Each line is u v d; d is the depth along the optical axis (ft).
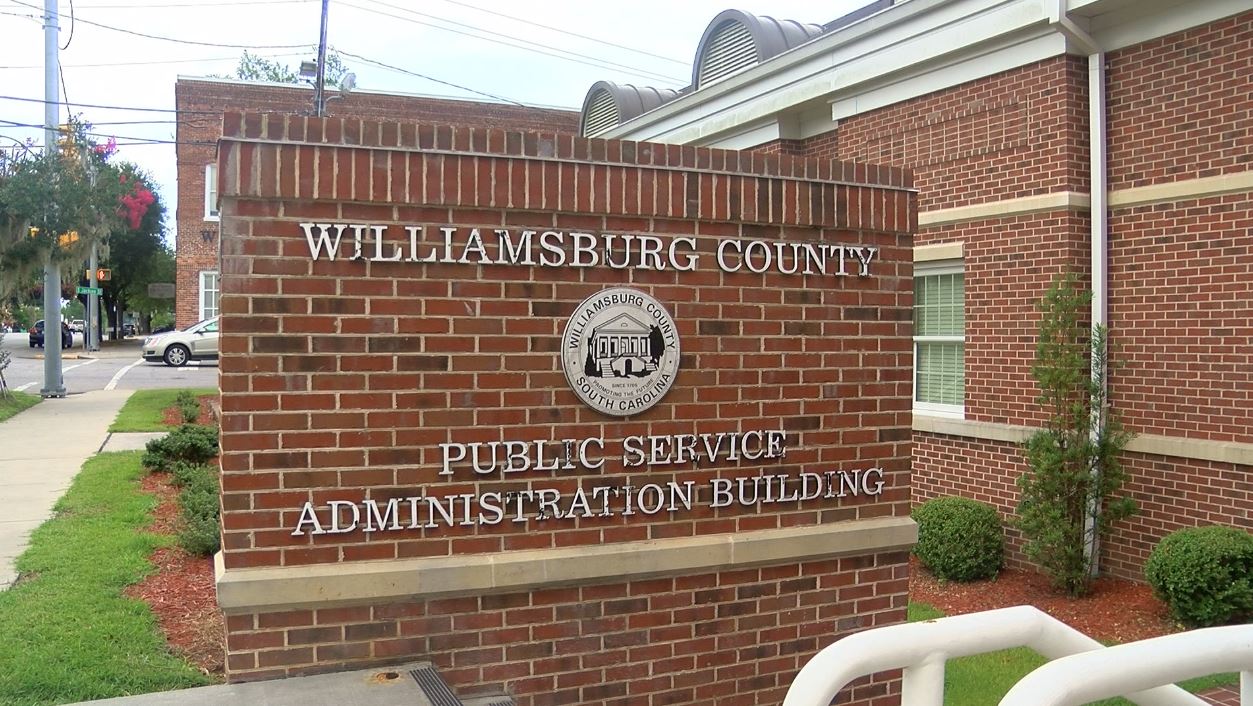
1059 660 6.82
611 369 13.75
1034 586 25.61
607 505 13.80
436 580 12.65
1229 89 23.25
